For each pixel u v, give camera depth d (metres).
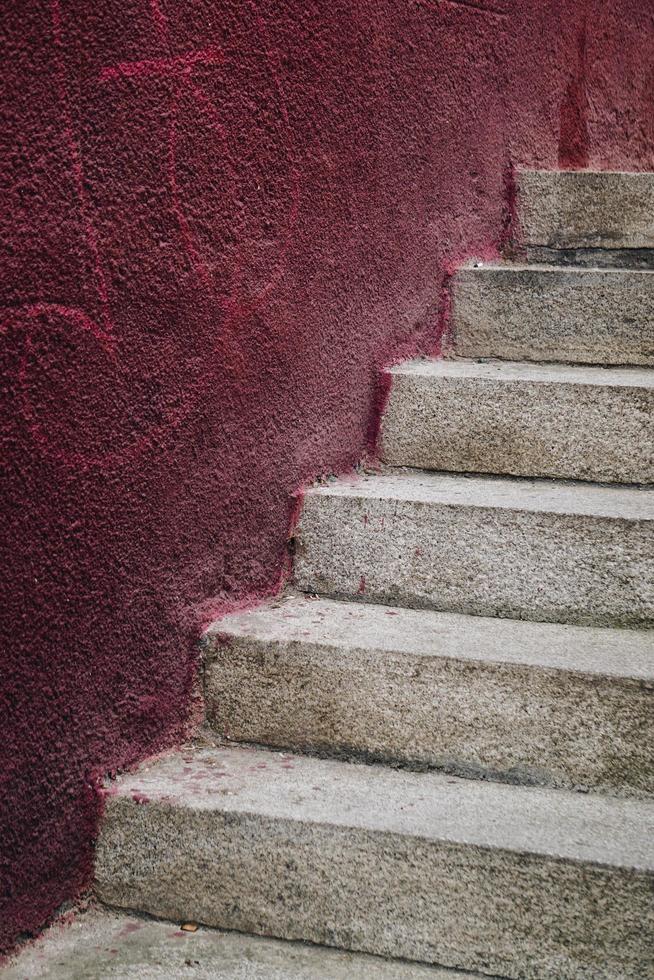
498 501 2.47
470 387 2.83
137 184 1.99
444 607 2.46
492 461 2.82
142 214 2.01
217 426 2.29
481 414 2.82
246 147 2.32
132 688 2.07
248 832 1.90
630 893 1.71
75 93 1.82
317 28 2.57
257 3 2.31
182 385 2.16
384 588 2.51
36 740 1.84
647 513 2.35
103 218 1.91
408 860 1.82
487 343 3.30
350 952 1.86
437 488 2.67
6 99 1.68
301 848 1.87
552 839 1.81
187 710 2.24
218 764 2.15
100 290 1.91
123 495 2.01
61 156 1.80
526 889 1.77
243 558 2.42
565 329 3.21
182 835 1.94
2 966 1.78
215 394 2.27
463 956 1.81
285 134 2.47
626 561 2.32
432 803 1.97
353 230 2.81
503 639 2.24
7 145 1.68
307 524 2.57
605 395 2.71
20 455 1.76
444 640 2.22
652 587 2.31
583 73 4.22
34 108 1.73
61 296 1.82
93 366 1.91
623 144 4.57
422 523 2.47
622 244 3.68
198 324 2.20
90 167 1.86
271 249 2.44
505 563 2.41
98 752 1.99
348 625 2.32
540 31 3.88
